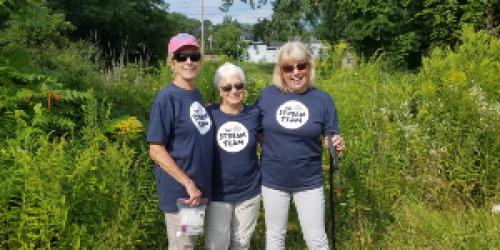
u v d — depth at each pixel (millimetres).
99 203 3719
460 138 5551
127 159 3973
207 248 3959
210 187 3725
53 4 32219
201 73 7059
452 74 6398
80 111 5461
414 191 5457
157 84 7301
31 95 4938
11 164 3844
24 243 3500
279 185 3961
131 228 3785
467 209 5465
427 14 14859
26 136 4000
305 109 3906
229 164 3836
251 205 3963
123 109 6469
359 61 8781
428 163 5551
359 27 17219
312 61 3965
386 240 4938
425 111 5812
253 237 5055
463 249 4668
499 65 7465
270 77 7113
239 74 3809
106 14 34156
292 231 5230
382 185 5062
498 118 5559
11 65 5352
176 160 3551
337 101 6051
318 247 3939
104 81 7602
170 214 3611
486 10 13906
